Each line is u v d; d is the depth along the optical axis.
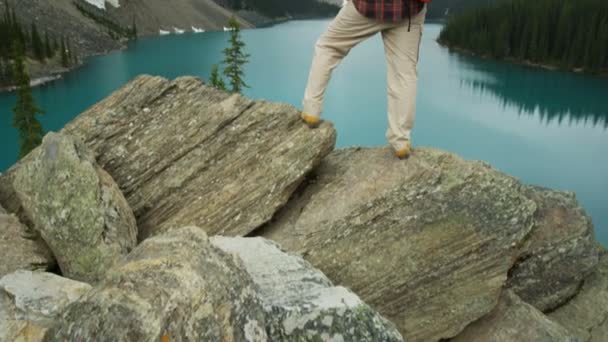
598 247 8.86
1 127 51.81
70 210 6.25
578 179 37.56
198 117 7.75
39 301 4.23
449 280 6.38
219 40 151.62
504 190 6.50
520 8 118.31
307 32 184.75
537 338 6.14
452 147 44.69
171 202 7.30
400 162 6.84
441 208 6.40
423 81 83.69
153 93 8.15
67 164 6.48
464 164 6.66
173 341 2.70
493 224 6.38
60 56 98.12
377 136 39.53
